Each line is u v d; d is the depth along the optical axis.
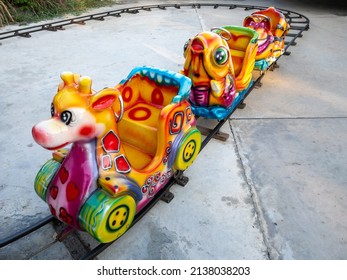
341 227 1.62
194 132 1.69
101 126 1.22
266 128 2.47
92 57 3.76
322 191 1.85
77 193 1.26
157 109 1.69
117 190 1.26
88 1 6.30
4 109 2.65
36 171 1.98
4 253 1.46
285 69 3.53
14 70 3.40
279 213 1.70
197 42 1.96
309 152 2.20
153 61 3.65
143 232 1.57
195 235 1.57
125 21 5.32
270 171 2.01
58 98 1.14
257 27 2.91
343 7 6.41
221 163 2.07
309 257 1.47
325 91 3.06
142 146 1.62
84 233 1.55
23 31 4.66
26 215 1.66
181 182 1.85
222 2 7.03
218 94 2.05
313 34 4.72
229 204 1.75
